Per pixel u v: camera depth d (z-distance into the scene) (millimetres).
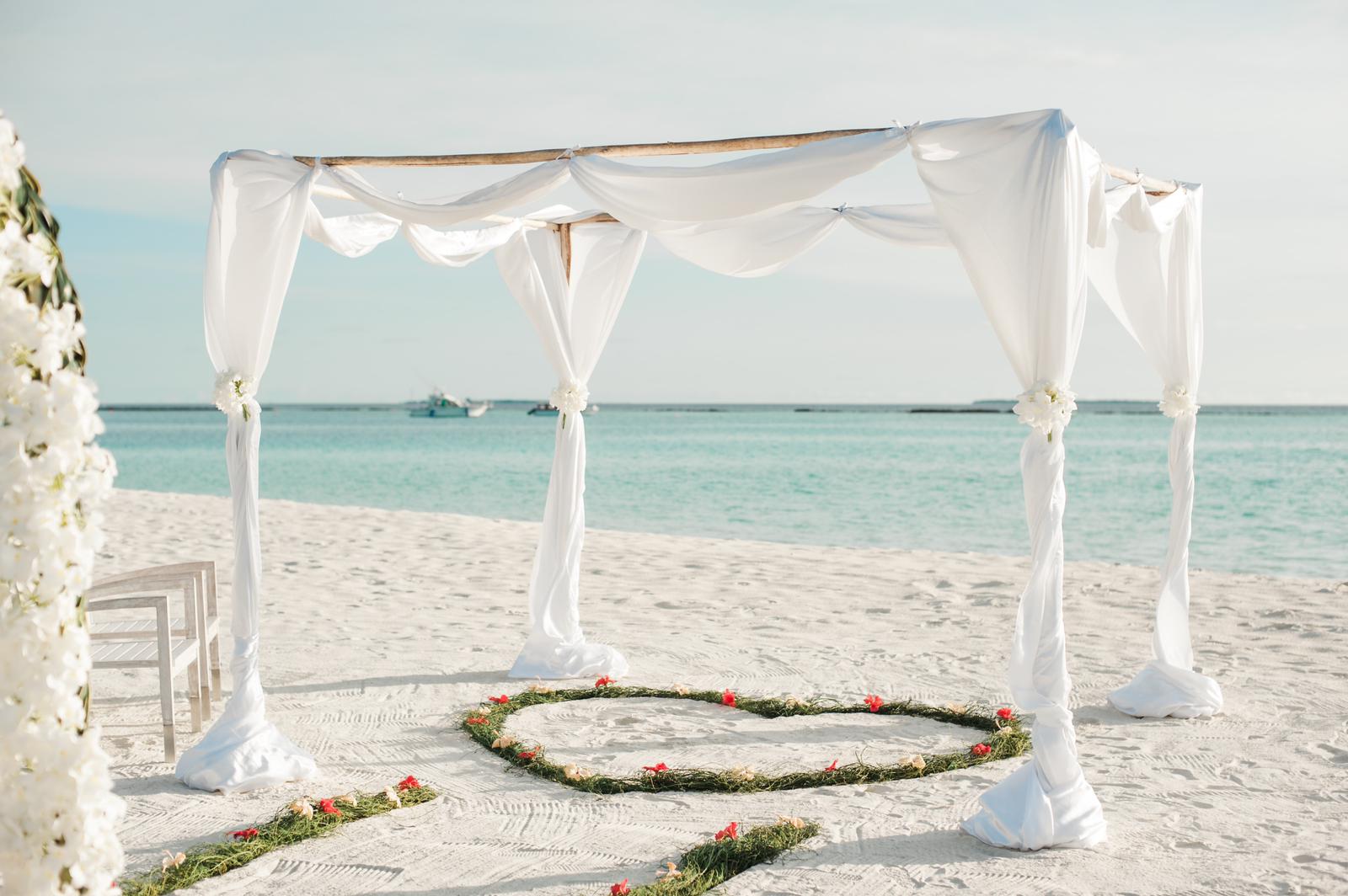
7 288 2152
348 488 27859
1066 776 4121
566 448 6859
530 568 11258
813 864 3893
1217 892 3625
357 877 3777
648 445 58562
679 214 4809
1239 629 8023
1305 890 3625
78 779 2191
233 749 4734
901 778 4855
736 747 5320
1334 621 8195
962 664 7070
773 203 4629
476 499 25047
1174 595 5902
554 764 4934
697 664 7102
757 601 9414
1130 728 5594
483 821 4328
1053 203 4059
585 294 6871
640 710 5992
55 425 2145
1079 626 8297
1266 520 18953
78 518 2279
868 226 6137
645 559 12039
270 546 12883
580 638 6906
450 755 5195
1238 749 5215
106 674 6711
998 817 4074
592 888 3686
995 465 37375
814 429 93500
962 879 3752
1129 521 18844
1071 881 3721
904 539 16906
